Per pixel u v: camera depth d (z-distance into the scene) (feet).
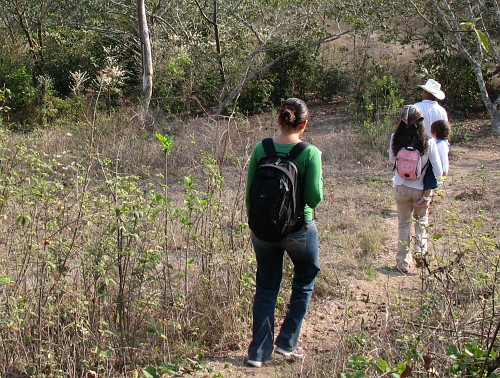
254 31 58.23
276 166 15.64
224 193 27.63
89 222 16.15
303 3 58.08
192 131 44.78
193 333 17.15
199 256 20.71
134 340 16.39
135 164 37.32
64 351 15.52
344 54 68.59
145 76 52.60
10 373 15.75
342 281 22.27
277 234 15.80
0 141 20.75
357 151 41.65
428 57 56.24
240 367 16.61
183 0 62.34
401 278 22.72
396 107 47.96
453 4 51.42
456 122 52.24
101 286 15.87
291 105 16.08
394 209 30.99
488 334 14.62
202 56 58.65
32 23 65.77
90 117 49.98
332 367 15.42
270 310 16.78
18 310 15.24
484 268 18.39
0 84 55.52
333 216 29.71
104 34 64.18
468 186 33.96
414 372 14.06
